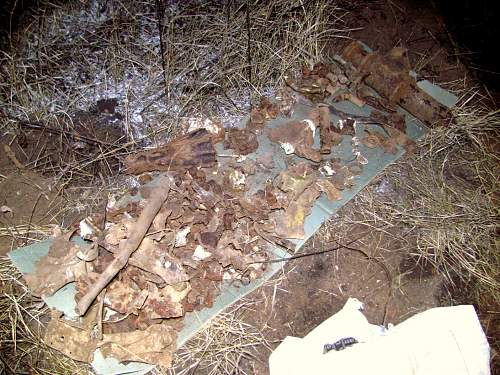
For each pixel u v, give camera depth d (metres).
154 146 2.26
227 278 1.96
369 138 2.31
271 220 2.06
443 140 2.34
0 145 2.22
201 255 1.93
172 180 2.03
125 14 2.54
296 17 2.57
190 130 2.27
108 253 1.91
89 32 2.50
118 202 2.08
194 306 1.90
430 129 2.37
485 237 2.12
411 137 2.37
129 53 2.43
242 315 1.92
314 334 1.87
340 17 2.69
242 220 2.05
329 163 2.24
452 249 2.08
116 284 1.86
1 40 2.45
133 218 1.98
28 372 1.75
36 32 2.48
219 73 2.40
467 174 2.29
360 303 1.94
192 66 2.43
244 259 1.96
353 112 2.41
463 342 1.81
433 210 2.16
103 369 1.77
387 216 2.14
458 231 2.12
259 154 2.27
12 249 1.99
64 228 2.04
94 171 2.18
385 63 2.40
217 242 1.96
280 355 1.81
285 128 2.30
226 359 1.83
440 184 2.24
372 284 2.01
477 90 2.54
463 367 1.76
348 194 2.18
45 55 2.40
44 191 2.12
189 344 1.85
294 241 2.06
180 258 1.93
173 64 2.42
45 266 1.90
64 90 2.37
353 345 1.82
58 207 2.09
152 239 1.92
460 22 2.76
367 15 2.71
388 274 2.03
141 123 2.31
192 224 2.00
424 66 2.60
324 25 2.59
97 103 2.36
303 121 2.30
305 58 2.49
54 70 2.41
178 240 1.94
